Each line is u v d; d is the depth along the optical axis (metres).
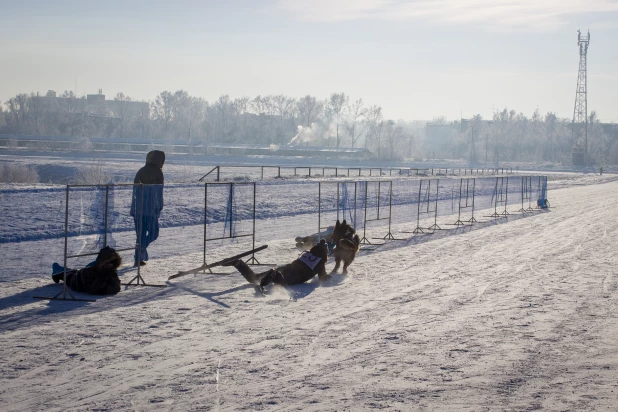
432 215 31.75
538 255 18.38
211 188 37.66
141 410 6.12
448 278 14.32
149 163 16.12
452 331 9.45
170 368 7.46
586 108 163.75
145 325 9.51
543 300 11.93
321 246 13.56
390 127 176.88
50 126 179.38
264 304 11.20
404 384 7.00
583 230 25.94
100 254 11.88
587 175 111.75
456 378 7.24
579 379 7.25
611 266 16.33
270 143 180.62
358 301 11.62
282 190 39.38
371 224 26.61
